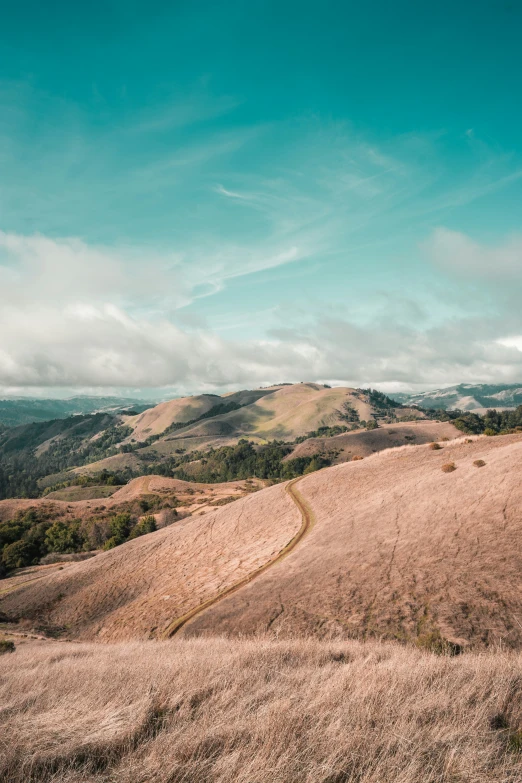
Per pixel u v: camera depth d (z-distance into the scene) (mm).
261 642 13633
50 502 145250
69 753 4734
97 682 7996
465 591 19406
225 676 7328
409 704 5262
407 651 10273
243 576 34938
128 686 7340
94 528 108812
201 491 176000
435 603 19234
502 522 25406
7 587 69125
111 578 50844
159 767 4223
